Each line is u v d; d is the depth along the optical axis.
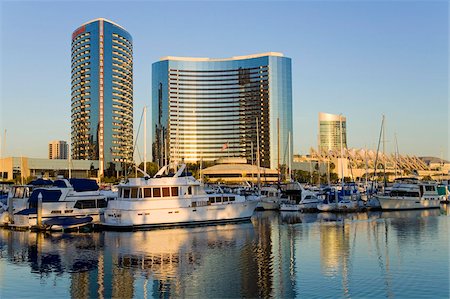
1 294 34.53
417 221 76.56
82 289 35.62
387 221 76.88
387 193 104.69
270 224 73.50
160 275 39.53
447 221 76.12
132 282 37.34
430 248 50.78
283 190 100.75
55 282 37.62
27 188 73.44
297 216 87.06
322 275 39.06
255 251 49.91
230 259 45.78
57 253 49.31
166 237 59.94
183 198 70.00
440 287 35.25
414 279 37.56
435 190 102.19
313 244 54.03
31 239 58.47
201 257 46.84
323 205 94.75
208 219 72.25
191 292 34.50
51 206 68.00
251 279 37.97
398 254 47.56
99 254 48.69
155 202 67.94
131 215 66.25
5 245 54.22
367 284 36.19
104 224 66.56
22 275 39.91
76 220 66.06
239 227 69.88
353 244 53.75
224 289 35.16
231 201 74.88
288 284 36.38
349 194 107.88
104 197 71.88
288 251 49.78
